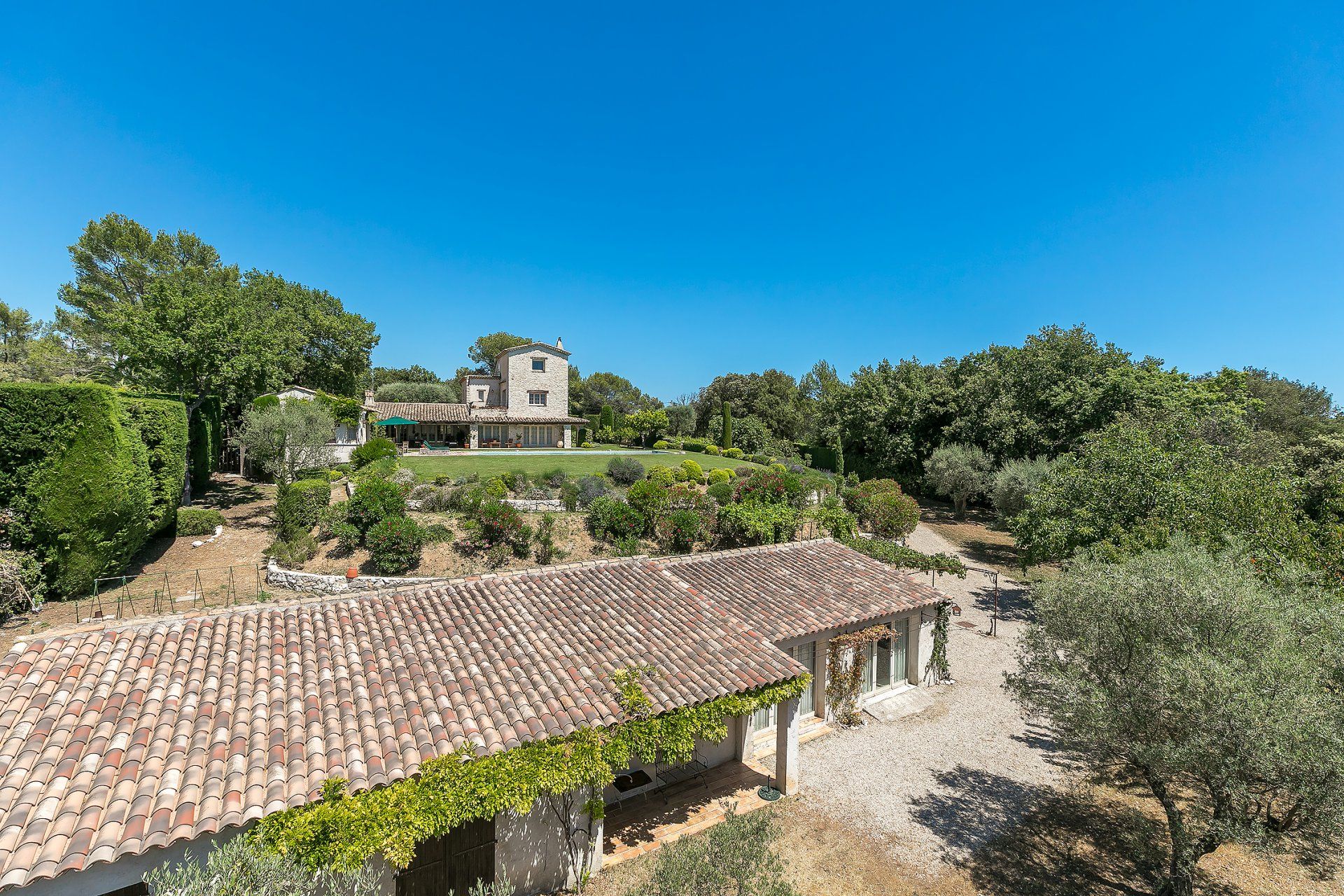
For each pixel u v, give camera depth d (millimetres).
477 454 46594
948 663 17469
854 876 9195
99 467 16203
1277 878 9039
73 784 5953
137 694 7391
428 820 6664
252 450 29500
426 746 7301
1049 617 9438
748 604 13039
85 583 16344
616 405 86188
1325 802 6262
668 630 11117
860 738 13406
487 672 9055
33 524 15820
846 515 25172
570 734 7977
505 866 8336
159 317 24281
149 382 24484
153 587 17766
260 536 23203
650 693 9086
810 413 75938
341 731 7414
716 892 6918
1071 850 9789
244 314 27359
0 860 5043
